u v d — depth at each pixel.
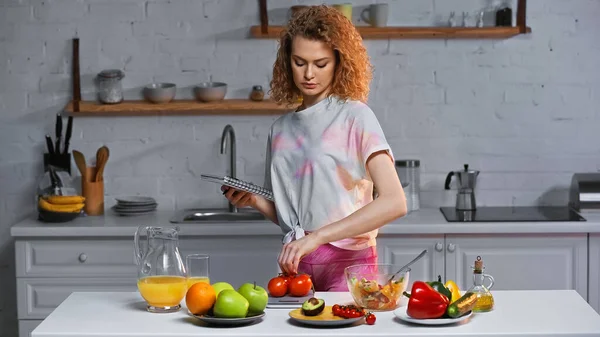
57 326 2.36
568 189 4.82
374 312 2.49
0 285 4.88
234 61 4.77
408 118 4.79
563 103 4.78
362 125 2.84
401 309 2.45
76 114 4.80
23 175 4.82
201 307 2.37
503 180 4.82
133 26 4.76
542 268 4.28
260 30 4.64
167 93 4.63
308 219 2.95
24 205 4.84
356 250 2.90
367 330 2.29
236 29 4.76
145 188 4.84
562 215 4.43
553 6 4.73
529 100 4.78
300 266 2.93
